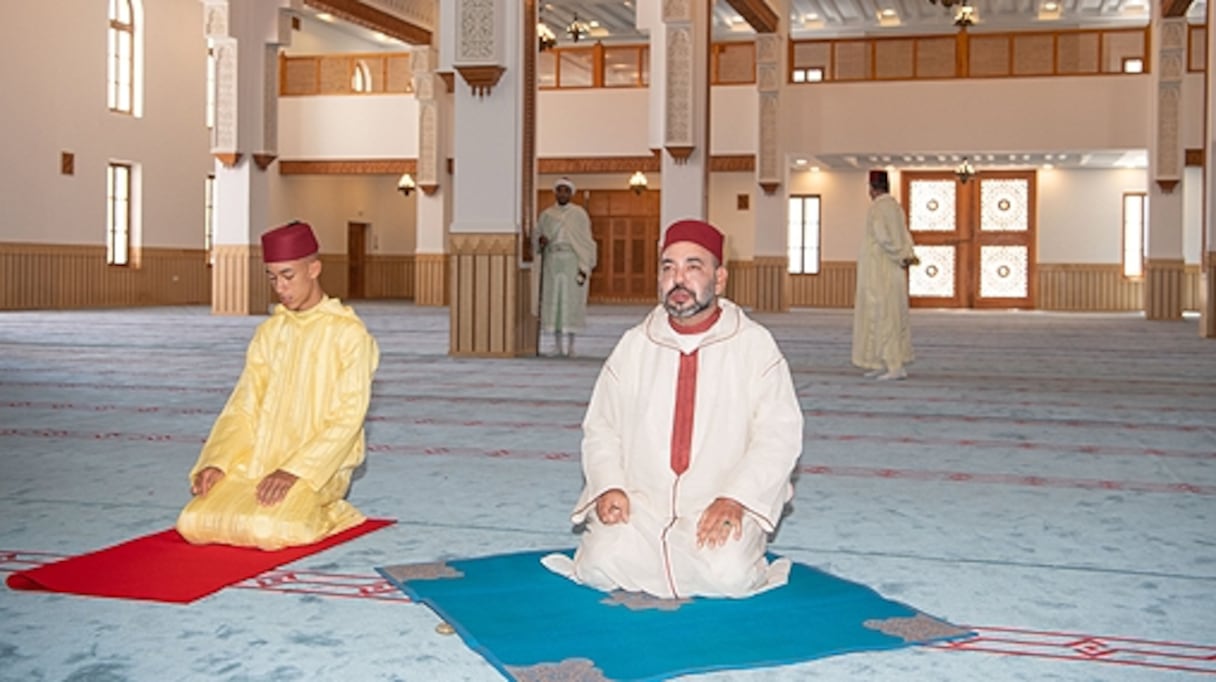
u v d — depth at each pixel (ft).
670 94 47.78
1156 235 59.47
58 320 47.60
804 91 63.93
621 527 9.05
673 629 8.08
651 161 67.67
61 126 57.77
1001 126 61.57
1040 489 13.97
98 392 22.77
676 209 48.39
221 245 52.65
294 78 71.67
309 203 75.15
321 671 7.31
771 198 64.34
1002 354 35.60
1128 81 59.93
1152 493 13.75
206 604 8.73
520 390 24.07
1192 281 71.56
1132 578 9.84
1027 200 73.00
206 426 18.25
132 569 9.62
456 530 11.34
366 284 82.23
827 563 10.25
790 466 9.07
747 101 65.51
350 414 10.57
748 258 71.56
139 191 63.41
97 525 11.33
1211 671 7.47
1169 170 58.85
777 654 7.57
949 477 14.75
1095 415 21.02
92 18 59.57
